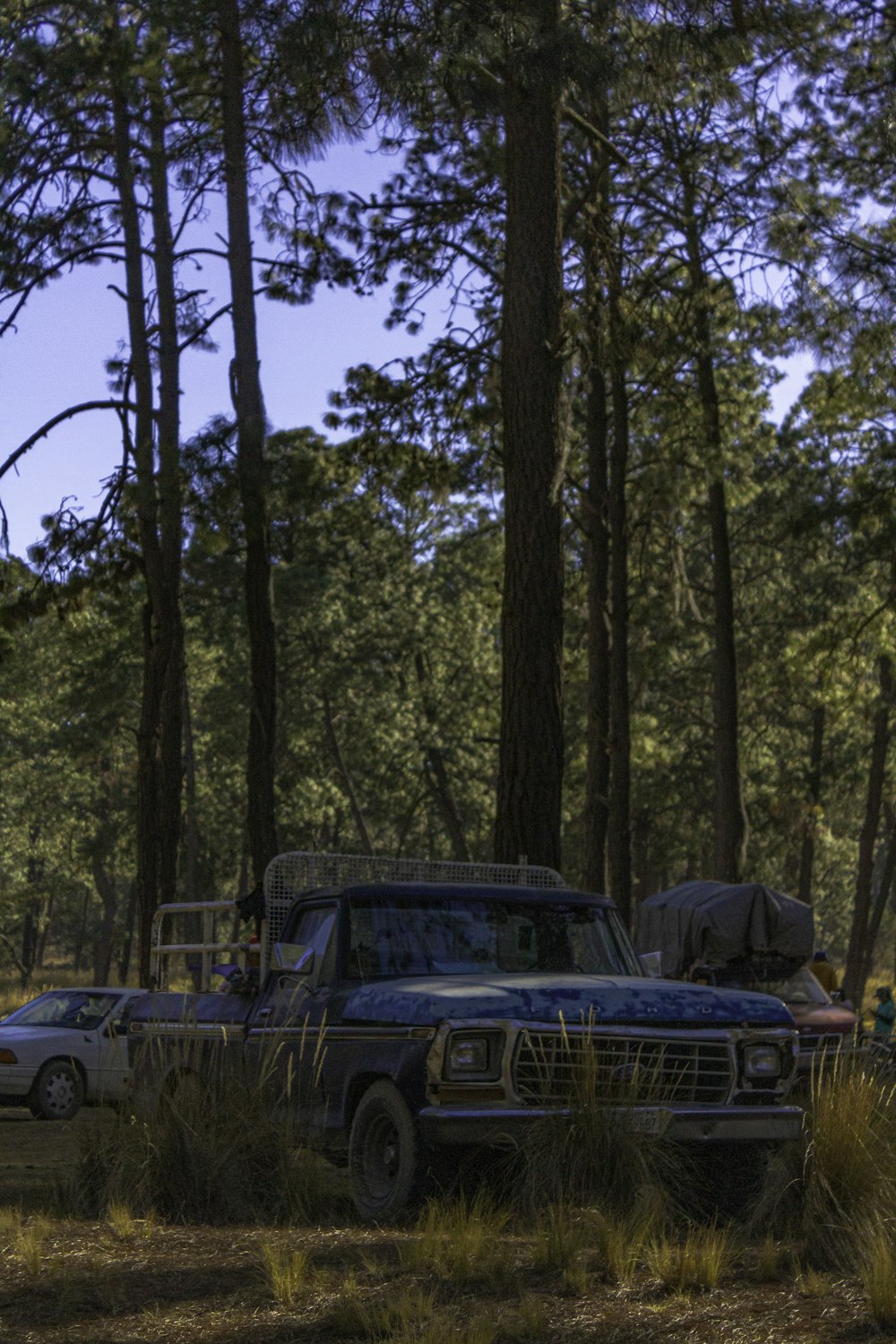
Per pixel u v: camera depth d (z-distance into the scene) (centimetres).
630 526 3238
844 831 6028
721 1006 809
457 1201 752
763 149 2380
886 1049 887
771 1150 796
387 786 5288
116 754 5719
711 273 2558
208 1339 543
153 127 2612
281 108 2014
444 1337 517
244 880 5662
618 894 2828
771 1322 543
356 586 4291
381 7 1409
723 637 3094
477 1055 754
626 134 2520
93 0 2444
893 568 2917
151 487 2367
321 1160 870
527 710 1551
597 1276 615
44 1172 1005
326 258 2377
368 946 882
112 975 8462
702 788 5312
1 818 6512
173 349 2698
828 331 2306
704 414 2844
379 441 2423
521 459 1587
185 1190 806
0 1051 1650
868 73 2273
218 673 4975
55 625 4684
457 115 1652
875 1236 645
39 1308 592
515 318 1606
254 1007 957
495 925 916
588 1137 738
